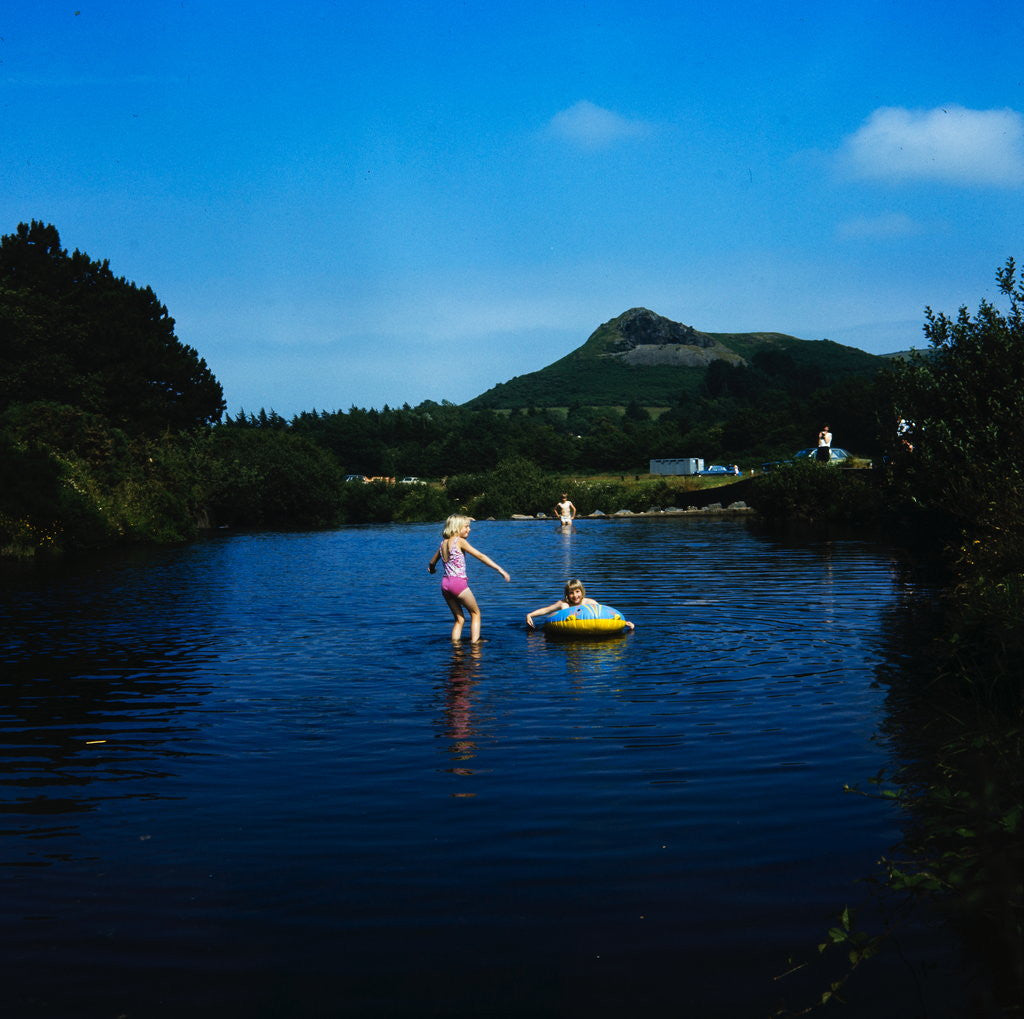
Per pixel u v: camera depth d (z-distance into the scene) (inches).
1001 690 290.7
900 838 195.3
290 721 305.1
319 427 4576.8
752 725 289.1
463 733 286.8
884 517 801.6
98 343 1961.1
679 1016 132.3
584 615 459.5
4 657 420.8
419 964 147.5
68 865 188.9
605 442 4099.4
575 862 186.2
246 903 170.1
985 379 609.9
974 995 136.8
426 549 1109.7
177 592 666.2
